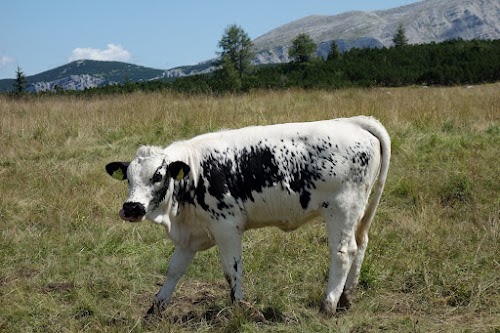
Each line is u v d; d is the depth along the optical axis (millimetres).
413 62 37062
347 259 5121
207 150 5176
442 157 9945
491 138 10984
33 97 23078
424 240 6777
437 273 5918
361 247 5359
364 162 5109
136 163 4961
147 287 6047
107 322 5273
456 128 12125
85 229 7445
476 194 8344
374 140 5184
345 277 5141
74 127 12844
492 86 25922
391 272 6062
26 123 13383
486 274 5812
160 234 7340
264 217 5242
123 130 12453
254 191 5125
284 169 5082
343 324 4910
